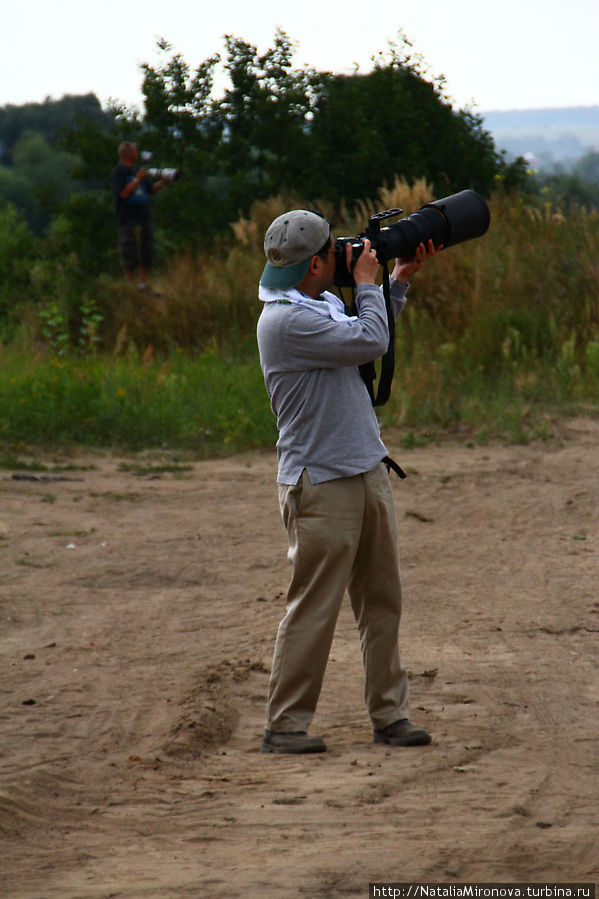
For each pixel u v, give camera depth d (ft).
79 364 82.74
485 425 71.56
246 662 32.65
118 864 19.02
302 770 24.25
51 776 23.94
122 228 102.83
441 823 20.68
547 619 37.50
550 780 23.35
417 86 126.41
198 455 67.05
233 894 17.49
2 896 17.61
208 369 84.02
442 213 27.02
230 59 123.34
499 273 89.51
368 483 25.09
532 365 81.30
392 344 26.76
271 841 19.89
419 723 27.78
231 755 25.70
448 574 43.37
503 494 56.24
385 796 22.38
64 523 50.08
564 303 87.97
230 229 119.24
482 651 34.06
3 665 32.50
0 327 105.81
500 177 123.24
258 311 97.25
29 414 68.90
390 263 90.17
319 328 24.25
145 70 123.44
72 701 29.40
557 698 29.81
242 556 45.65
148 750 25.86
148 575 42.63
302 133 121.70
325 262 25.36
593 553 46.11
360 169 119.24
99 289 104.22
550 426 70.95
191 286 99.45
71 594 39.91
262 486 58.95
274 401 25.44
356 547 25.18
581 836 19.97
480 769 24.14
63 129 126.31
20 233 128.47
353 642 35.22
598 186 190.49
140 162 105.50
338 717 28.53
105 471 62.08
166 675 31.50
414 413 73.72
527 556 45.78
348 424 24.82
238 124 123.54
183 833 20.53
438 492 56.85
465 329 86.07
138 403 72.38
